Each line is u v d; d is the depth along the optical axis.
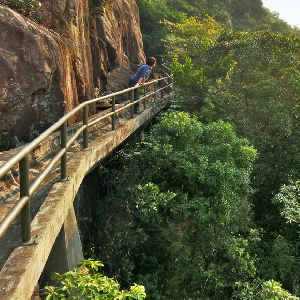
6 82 4.89
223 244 8.04
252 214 10.23
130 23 16.47
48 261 3.67
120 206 7.72
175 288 7.14
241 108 12.31
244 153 8.91
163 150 8.50
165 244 7.47
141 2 31.56
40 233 2.55
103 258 6.98
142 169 8.64
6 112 4.95
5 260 2.40
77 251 4.07
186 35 24.16
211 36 22.39
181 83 12.62
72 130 5.73
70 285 2.92
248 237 9.11
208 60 15.45
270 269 8.52
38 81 5.38
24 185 2.25
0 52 4.84
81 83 7.48
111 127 7.09
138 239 7.20
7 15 5.00
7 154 4.27
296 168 11.21
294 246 9.70
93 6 11.66
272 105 11.27
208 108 11.70
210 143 9.23
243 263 7.87
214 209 7.94
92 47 10.20
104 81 11.28
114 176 8.27
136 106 8.95
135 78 8.59
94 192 8.03
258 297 7.15
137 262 7.66
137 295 3.41
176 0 41.81
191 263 7.56
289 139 11.48
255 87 12.17
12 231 2.87
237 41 14.55
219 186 7.95
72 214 3.97
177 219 7.77
